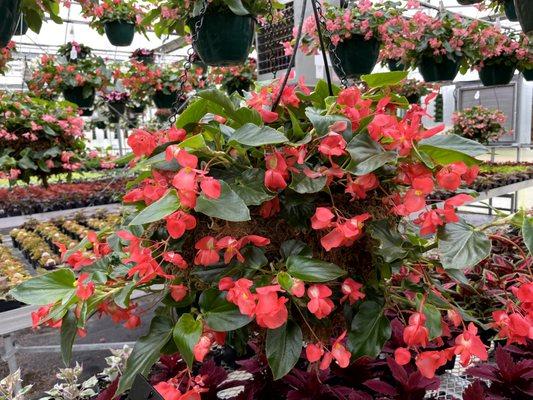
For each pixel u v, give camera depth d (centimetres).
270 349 71
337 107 87
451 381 135
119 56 750
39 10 181
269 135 74
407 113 81
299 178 76
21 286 81
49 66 416
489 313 132
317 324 80
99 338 295
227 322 72
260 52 248
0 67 315
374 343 77
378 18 251
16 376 148
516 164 536
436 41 279
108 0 362
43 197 383
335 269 71
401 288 88
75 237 309
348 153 80
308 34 229
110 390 110
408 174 80
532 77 356
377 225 79
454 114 515
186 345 70
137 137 82
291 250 77
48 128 299
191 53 100
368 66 255
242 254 76
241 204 69
